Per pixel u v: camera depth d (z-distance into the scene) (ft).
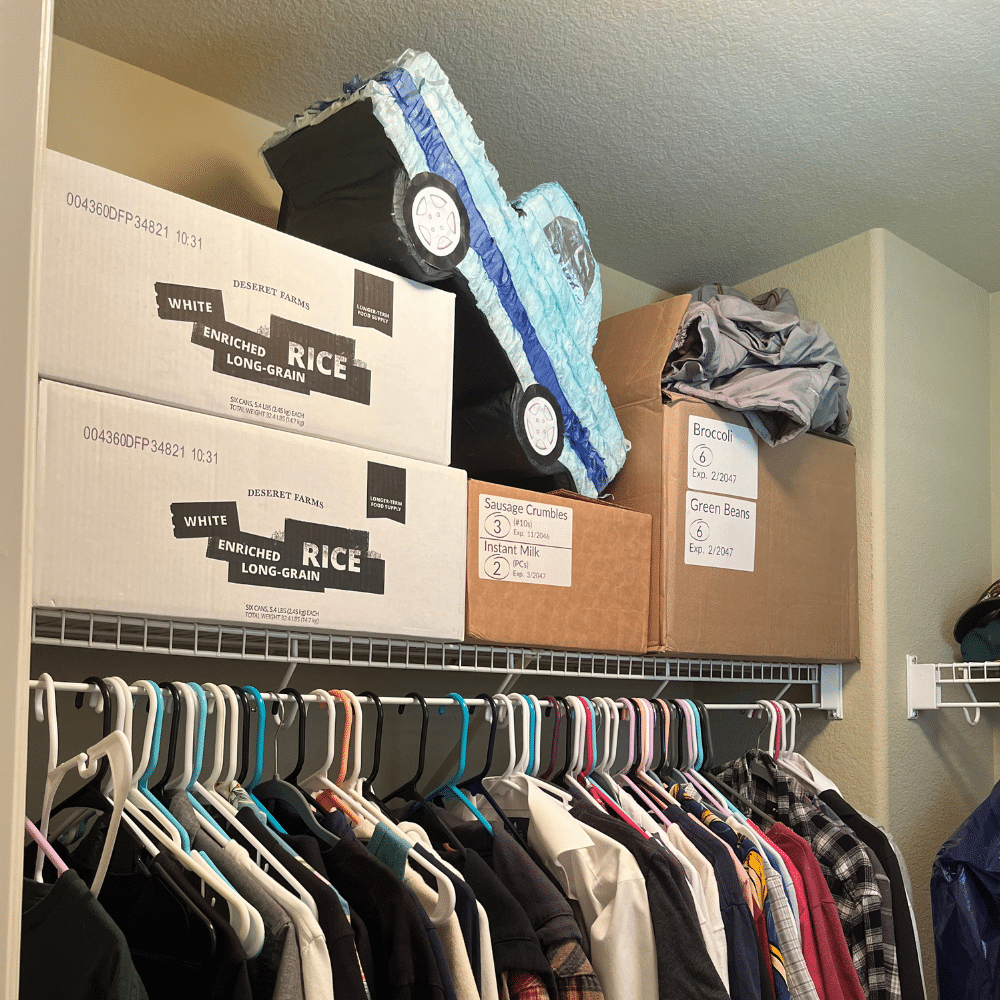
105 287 3.08
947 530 6.40
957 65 4.63
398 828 3.39
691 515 4.99
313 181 4.08
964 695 6.35
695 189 5.81
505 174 5.71
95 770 2.63
